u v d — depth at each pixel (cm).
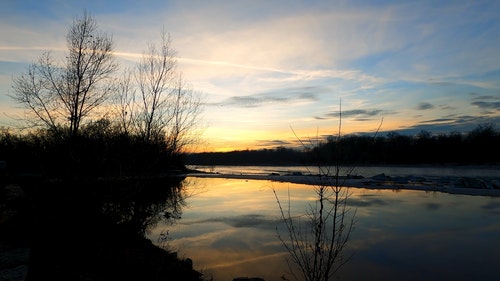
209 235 1523
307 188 3594
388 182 3959
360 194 2938
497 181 3775
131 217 1045
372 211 2028
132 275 813
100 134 986
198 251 1277
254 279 942
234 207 2330
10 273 588
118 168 955
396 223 1673
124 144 984
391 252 1209
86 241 870
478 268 1059
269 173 6862
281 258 1158
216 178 5391
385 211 2030
